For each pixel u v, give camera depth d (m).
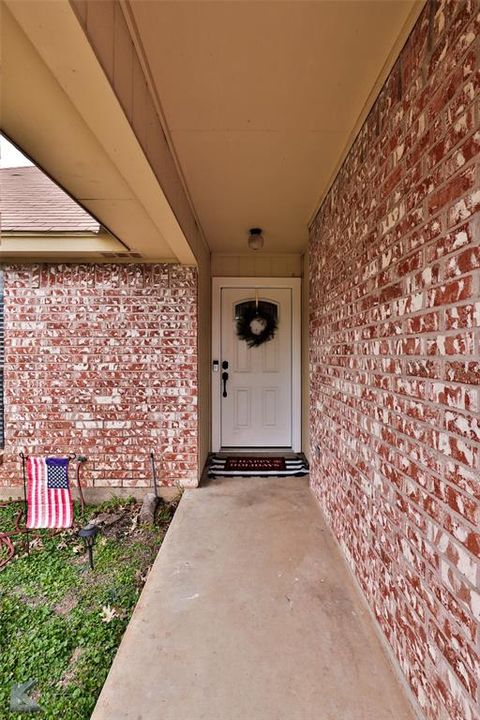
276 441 4.29
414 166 1.27
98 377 3.37
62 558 2.45
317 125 1.83
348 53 1.39
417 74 1.23
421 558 1.22
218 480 3.46
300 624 1.66
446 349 1.08
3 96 1.25
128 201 2.12
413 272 1.28
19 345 3.36
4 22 0.94
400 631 1.37
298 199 2.70
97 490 3.36
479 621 0.92
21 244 3.08
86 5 0.92
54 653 1.65
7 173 4.14
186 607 1.77
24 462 2.96
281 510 2.81
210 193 2.58
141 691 1.34
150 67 1.43
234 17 1.22
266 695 1.32
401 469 1.38
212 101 1.63
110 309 3.37
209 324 4.14
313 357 3.06
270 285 4.21
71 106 1.30
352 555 1.97
